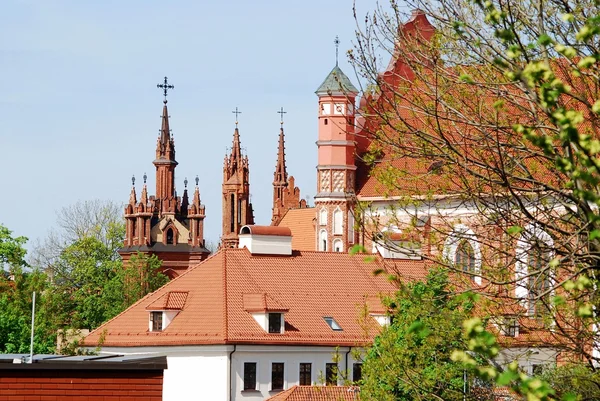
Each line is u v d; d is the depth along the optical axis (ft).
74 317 583.17
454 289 160.56
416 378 170.71
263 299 387.34
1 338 404.57
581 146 97.14
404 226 166.30
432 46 152.56
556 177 146.30
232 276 402.31
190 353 383.04
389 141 151.74
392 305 191.31
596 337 144.97
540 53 123.75
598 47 140.67
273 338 380.58
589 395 138.82
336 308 400.26
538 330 148.97
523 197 151.53
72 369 179.32
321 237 506.07
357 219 163.94
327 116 502.79
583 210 111.24
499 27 132.98
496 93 146.30
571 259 127.34
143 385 180.96
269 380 379.76
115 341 398.83
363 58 155.22
